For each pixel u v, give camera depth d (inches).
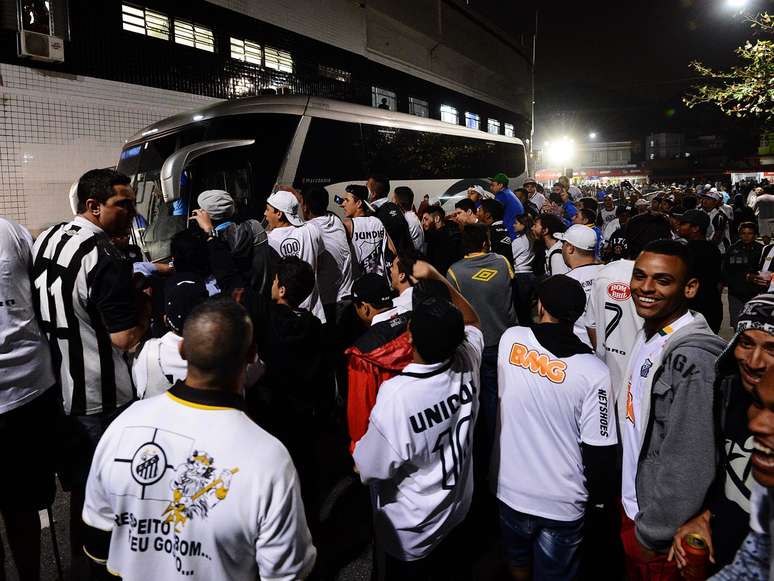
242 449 61.2
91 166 382.0
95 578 66.0
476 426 160.2
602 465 93.6
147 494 61.4
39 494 111.3
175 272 137.2
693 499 69.2
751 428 46.3
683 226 195.0
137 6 411.2
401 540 90.6
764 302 63.7
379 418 84.6
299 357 118.0
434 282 114.8
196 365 63.4
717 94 287.4
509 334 102.8
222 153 293.7
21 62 343.9
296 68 578.6
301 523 62.9
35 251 108.4
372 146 391.9
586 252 165.3
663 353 77.8
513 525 101.7
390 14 724.0
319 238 189.2
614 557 125.2
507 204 330.0
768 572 51.3
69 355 106.6
